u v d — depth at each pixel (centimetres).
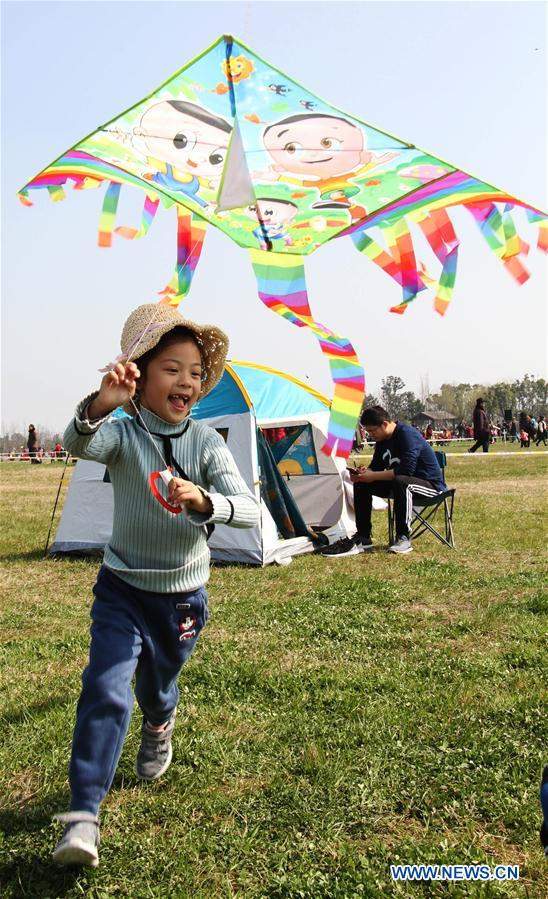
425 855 256
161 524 264
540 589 611
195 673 426
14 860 258
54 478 2278
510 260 373
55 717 364
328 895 241
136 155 382
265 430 934
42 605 613
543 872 251
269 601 600
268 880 248
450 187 370
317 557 804
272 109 353
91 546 833
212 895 242
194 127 366
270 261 398
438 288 390
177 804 292
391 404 11575
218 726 359
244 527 260
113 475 273
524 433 4019
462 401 11869
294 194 390
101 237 420
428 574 685
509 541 855
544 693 384
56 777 311
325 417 939
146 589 265
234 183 366
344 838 271
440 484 834
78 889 244
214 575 718
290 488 938
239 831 273
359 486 838
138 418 272
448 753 326
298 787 301
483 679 412
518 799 291
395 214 396
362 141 356
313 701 386
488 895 239
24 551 878
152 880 250
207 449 276
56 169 395
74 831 231
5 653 476
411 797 294
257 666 436
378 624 523
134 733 348
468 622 516
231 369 848
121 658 253
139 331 269
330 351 371
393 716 361
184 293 416
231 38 324
